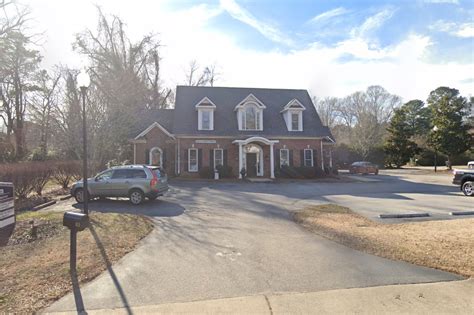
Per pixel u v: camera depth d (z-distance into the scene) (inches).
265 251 264.7
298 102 1139.3
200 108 1079.6
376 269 219.1
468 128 1444.4
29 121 1185.4
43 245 276.4
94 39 1275.8
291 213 445.7
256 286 192.5
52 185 837.2
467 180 652.7
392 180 1036.5
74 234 223.6
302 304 167.9
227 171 1025.5
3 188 302.2
